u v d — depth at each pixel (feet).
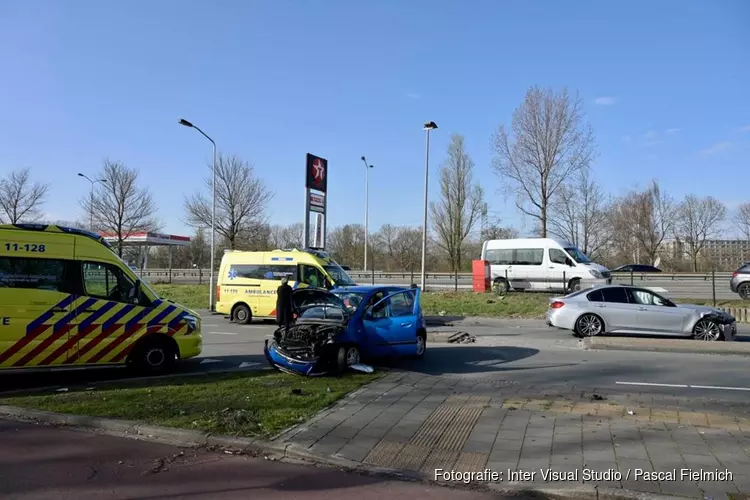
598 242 161.38
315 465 17.19
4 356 27.63
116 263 30.91
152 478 16.02
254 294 61.93
